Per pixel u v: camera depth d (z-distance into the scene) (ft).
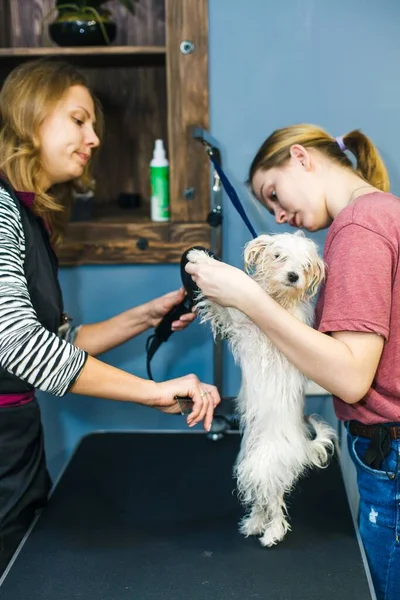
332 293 3.35
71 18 5.40
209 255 4.03
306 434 4.08
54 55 5.33
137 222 5.57
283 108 5.42
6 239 3.68
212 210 5.21
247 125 5.45
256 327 3.79
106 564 3.77
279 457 3.77
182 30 5.21
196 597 3.46
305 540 3.98
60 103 4.23
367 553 3.91
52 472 6.17
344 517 4.24
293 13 5.24
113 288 5.78
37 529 4.16
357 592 3.48
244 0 5.22
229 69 5.35
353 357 3.28
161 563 3.77
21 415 4.20
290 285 3.61
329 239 3.56
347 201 3.88
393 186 5.55
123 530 4.14
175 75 5.30
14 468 4.20
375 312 3.26
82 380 3.57
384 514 3.75
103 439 5.50
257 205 5.57
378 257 3.28
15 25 6.01
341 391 3.34
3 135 4.29
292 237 3.75
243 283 3.35
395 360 3.51
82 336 5.07
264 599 3.44
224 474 4.87
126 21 5.99
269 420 3.81
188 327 5.84
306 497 4.49
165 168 5.53
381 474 3.69
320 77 5.36
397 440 3.65
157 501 4.50
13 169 4.22
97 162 6.34
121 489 4.67
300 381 3.80
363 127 5.44
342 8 5.22
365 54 5.30
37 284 4.06
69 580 3.63
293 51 5.31
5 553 4.09
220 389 5.81
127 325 5.04
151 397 3.74
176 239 5.55
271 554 3.84
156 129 6.25
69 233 5.56
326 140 4.03
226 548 3.92
